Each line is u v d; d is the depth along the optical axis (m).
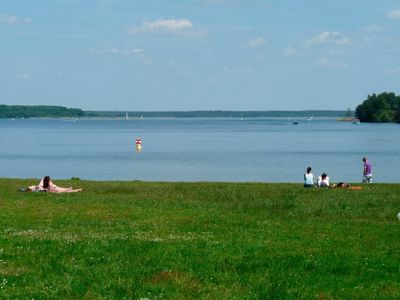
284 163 91.94
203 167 85.56
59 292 15.54
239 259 19.72
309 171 46.75
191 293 15.77
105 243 21.89
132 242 22.22
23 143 153.12
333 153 113.69
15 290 15.64
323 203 35.50
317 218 29.91
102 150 124.69
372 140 162.12
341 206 34.34
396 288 16.62
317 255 20.59
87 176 73.12
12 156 108.06
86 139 174.38
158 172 78.44
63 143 152.88
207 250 21.02
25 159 101.06
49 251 20.33
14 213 29.75
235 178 70.50
